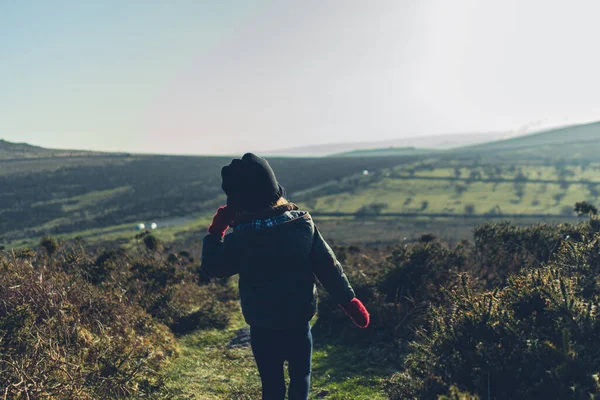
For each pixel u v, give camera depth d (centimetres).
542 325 264
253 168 194
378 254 1070
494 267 554
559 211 11362
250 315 195
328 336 554
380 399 341
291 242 189
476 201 13562
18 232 9275
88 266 654
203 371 423
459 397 206
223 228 200
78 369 329
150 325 496
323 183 18150
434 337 290
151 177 18138
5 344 327
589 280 312
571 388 206
